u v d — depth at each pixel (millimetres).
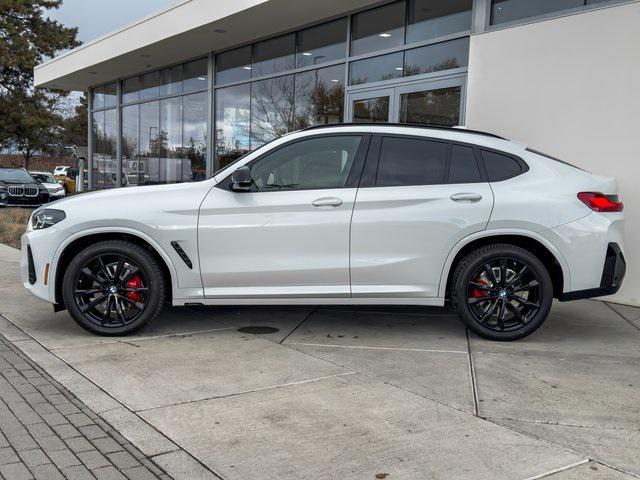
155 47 14750
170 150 17375
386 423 3553
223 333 5551
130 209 5172
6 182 19797
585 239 5047
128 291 5266
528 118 7633
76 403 3854
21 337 5344
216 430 3441
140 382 4211
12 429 3449
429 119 9758
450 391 4094
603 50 6895
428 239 5109
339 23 11547
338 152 5316
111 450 3203
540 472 2977
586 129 7098
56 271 5246
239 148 14492
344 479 2900
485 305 5277
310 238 5129
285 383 4223
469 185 5168
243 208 5164
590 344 5289
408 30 10156
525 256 5109
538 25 7477
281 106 13125
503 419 3633
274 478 2912
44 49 36219
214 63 15203
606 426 3553
